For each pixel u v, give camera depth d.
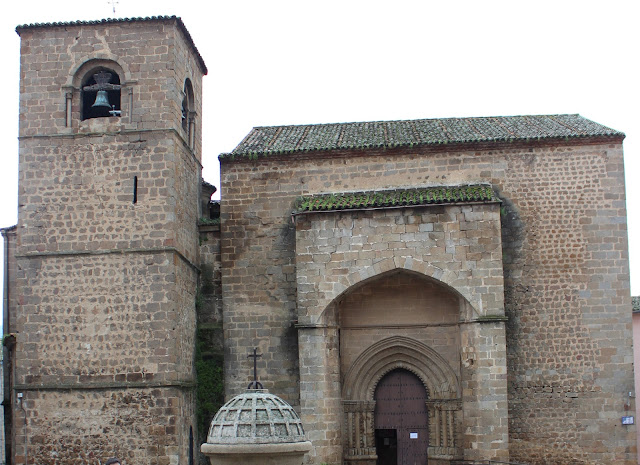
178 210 27.17
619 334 27.80
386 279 28.72
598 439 27.38
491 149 29.02
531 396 27.70
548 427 27.53
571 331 27.92
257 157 29.67
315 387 26.52
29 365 25.83
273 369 28.55
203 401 28.19
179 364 26.22
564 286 28.16
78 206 26.64
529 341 27.95
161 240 26.22
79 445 25.25
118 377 25.53
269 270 29.16
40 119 27.19
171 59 27.12
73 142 26.98
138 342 25.67
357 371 28.61
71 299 26.09
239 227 29.53
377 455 31.44
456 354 28.17
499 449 25.55
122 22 27.38
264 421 12.84
